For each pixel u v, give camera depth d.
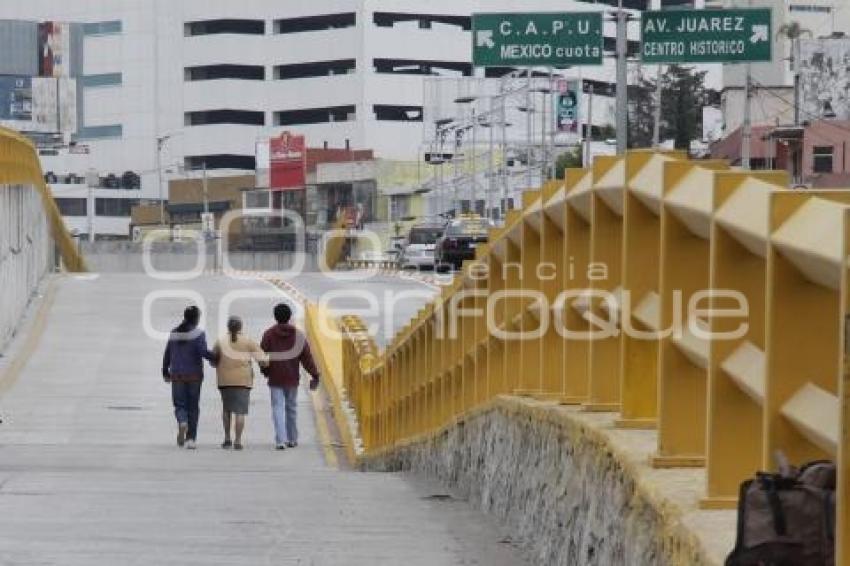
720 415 14.41
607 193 20.30
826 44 167.88
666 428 16.53
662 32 63.22
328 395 68.25
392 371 49.16
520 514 25.16
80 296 110.75
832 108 167.50
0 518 27.66
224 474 39.00
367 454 50.50
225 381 53.59
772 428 12.52
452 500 31.91
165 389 69.50
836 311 12.35
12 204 89.69
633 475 16.62
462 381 34.19
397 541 25.62
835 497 10.66
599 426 19.47
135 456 51.03
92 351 81.88
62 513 28.45
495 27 67.19
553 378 24.95
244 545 24.97
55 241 154.62
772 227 12.43
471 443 31.78
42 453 51.22
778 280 12.48
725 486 14.37
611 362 21.23
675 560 14.07
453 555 24.25
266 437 57.66
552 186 24.84
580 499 19.98
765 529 10.70
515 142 191.00
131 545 24.66
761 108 176.62
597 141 188.12
